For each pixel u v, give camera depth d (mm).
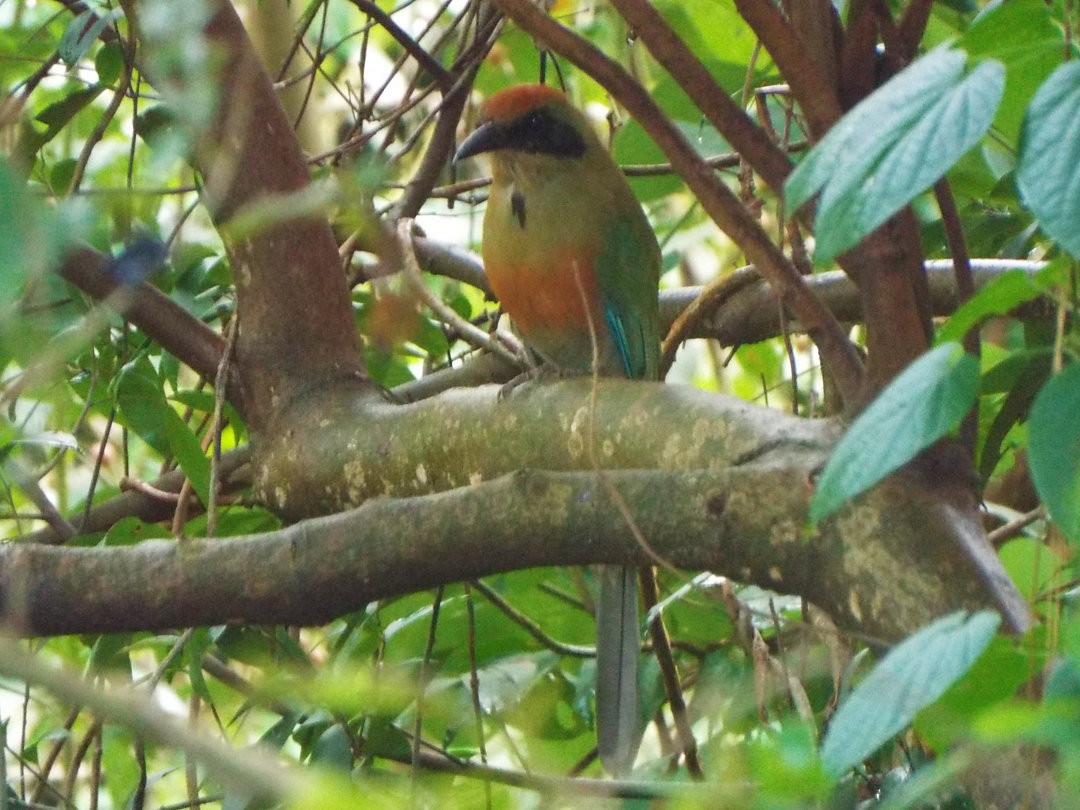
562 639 9312
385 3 12555
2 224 2557
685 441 5867
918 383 3324
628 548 5434
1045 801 4109
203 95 3400
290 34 10672
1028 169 3049
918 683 3141
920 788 3291
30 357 3604
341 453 7078
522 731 8398
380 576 5680
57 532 8305
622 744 7535
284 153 7340
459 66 8859
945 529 4914
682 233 13086
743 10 5238
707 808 3758
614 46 11703
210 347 7738
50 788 7402
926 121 3098
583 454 6238
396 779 7000
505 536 5520
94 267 6730
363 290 10773
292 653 7004
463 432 6656
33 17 11086
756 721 7660
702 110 5363
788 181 3297
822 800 3426
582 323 9273
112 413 7770
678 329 9023
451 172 10711
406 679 6949
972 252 8938
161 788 10656
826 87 5266
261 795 3061
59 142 10961
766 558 5207
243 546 5793
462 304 10000
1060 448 3104
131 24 6656
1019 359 6586
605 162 9461
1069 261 3270
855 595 5004
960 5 7398
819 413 9234
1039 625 3633
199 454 7078
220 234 7348
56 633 5934
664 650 7812
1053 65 3932
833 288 8641
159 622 5867
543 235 9016
